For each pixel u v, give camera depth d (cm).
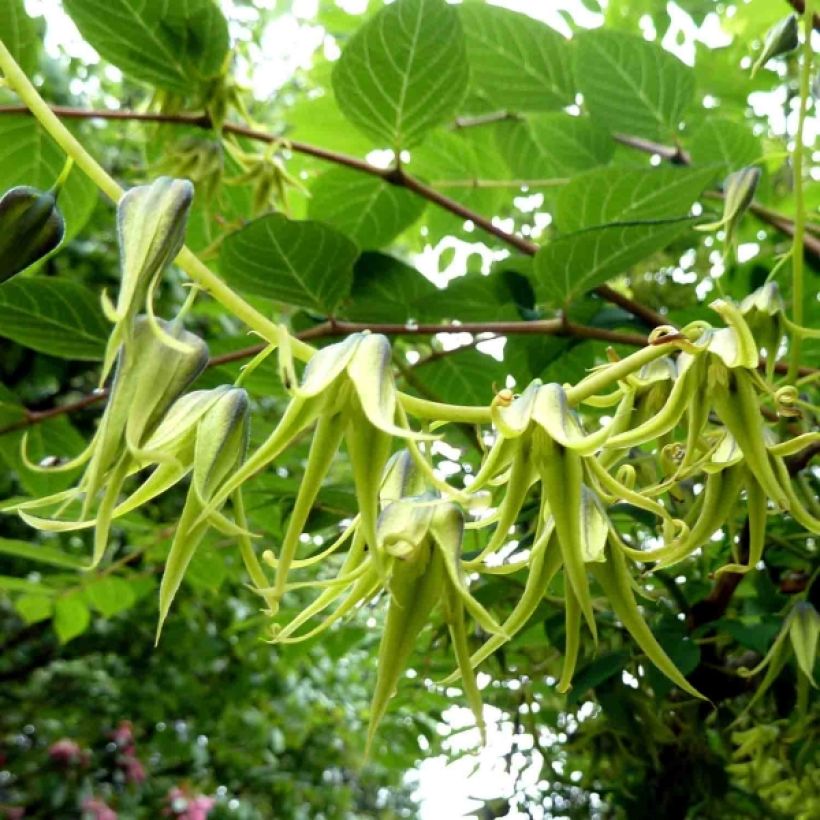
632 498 14
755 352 14
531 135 37
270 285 26
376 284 29
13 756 95
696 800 28
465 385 31
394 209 33
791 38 24
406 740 41
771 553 27
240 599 73
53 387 60
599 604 27
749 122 42
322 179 32
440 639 29
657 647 14
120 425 13
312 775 103
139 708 85
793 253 21
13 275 15
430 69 28
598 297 30
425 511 14
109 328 28
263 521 34
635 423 17
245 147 35
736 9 41
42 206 15
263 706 90
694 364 15
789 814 27
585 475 15
